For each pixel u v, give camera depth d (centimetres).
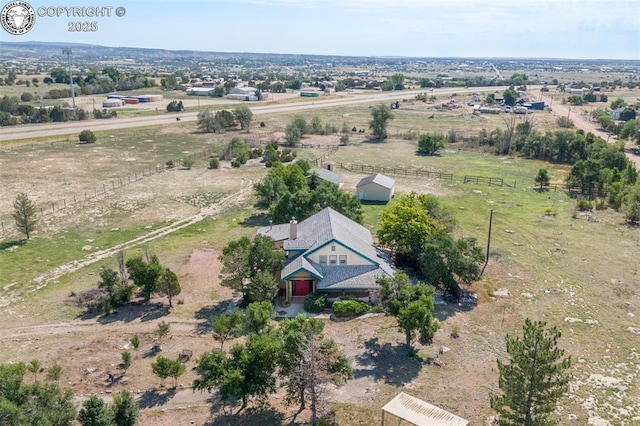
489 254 4872
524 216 6112
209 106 16212
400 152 10038
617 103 15775
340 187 6888
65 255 4806
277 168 6475
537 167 8869
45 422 2098
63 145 10094
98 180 7531
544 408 2234
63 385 2875
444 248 4062
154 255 4369
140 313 3778
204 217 5959
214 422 2612
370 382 2948
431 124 13538
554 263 4750
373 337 3431
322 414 2627
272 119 13888
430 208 4938
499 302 3972
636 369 3122
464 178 7912
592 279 4419
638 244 5253
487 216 6081
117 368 3072
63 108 13475
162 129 12194
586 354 3272
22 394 2233
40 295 4022
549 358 2188
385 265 4103
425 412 2427
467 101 18838
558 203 6681
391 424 2591
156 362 2911
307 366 2536
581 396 2841
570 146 9281
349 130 12394
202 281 4309
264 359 2603
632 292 4178
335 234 4041
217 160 8462
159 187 7219
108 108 15488
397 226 4459
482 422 2620
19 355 3189
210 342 3366
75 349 3269
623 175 7125
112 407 2441
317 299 3791
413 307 3111
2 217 5816
